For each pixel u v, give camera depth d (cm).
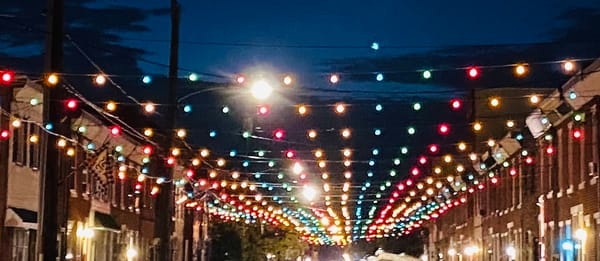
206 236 7125
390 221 7319
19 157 3581
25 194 3644
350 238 9375
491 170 5766
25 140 3634
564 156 4175
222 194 5647
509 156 5331
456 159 6312
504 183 5612
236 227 7500
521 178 5050
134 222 5434
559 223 4253
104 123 4250
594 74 3388
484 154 5675
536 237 4744
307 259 9875
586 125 3756
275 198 7256
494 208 5947
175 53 3369
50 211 2406
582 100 3706
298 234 8644
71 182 4062
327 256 13400
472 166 6262
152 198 5897
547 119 4069
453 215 7938
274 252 7994
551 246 4391
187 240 6206
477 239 6569
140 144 4847
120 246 5100
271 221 7594
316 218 7606
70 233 4109
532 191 4822
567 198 4097
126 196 5241
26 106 3516
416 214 7400
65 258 3800
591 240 3684
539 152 4669
